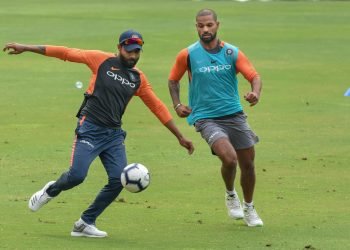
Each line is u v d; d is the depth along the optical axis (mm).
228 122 17766
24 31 60125
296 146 27656
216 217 18703
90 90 16484
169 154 26125
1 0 85938
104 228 17438
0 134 28906
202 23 17609
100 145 16469
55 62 47219
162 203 20000
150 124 31266
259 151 26828
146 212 19031
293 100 37125
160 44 55250
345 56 51875
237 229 17578
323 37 61031
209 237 16797
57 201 19938
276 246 16078
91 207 16578
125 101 16562
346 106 35844
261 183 22453
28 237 16375
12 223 17625
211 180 22750
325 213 19172
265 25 68062
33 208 16875
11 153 25844
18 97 36656
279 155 26234
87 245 15875
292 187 22016
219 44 17766
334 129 30781
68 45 53906
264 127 31078
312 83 42062
